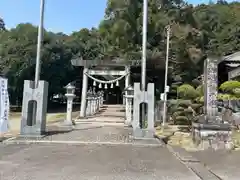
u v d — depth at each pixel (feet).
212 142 31.50
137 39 87.25
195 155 28.04
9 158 24.39
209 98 33.06
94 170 20.58
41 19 39.37
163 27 83.87
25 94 37.50
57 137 37.42
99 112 88.17
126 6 87.30
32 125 37.47
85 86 73.72
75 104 138.41
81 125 58.34
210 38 90.38
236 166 23.49
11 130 49.21
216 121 32.22
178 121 53.93
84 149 29.71
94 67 75.20
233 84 52.85
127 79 73.41
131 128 53.42
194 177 19.48
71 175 19.01
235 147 32.14
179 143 36.04
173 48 80.48
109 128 52.75
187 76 82.94
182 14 87.76
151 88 38.34
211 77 33.22
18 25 118.93
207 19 92.73
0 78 34.94
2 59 105.91
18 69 106.42
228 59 80.69
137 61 74.79
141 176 19.20
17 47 107.14
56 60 117.39
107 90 142.10
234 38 108.78
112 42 93.15
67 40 135.03
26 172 19.54
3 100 35.32
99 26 99.96
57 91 125.70
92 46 133.69
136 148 31.17
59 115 91.35
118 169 21.08
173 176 19.52
